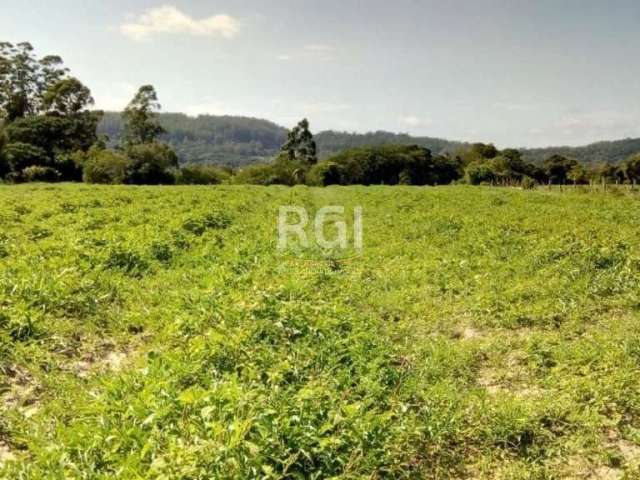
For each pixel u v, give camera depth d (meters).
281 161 72.75
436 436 4.98
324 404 4.95
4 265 9.66
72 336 7.40
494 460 4.88
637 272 10.12
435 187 39.31
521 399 5.75
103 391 5.79
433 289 9.62
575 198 25.86
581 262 10.58
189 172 59.94
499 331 7.93
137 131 69.06
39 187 34.06
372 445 4.53
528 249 12.20
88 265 9.83
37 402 5.80
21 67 68.69
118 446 4.19
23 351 6.54
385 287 9.93
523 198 25.44
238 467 3.73
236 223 17.77
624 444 5.05
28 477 4.08
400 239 14.41
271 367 5.71
